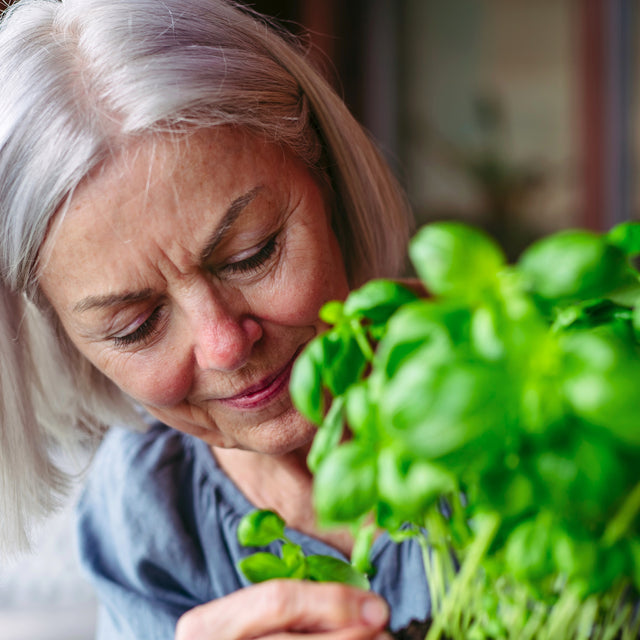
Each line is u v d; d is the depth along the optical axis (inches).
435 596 18.4
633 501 13.4
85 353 28.4
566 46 112.8
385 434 14.1
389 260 36.7
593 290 13.4
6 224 25.9
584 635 16.4
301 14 108.1
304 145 28.2
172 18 25.8
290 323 27.2
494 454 12.9
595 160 114.3
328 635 18.4
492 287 13.2
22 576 75.4
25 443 35.9
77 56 24.5
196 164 23.9
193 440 35.6
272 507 33.4
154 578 34.1
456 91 113.7
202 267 25.3
